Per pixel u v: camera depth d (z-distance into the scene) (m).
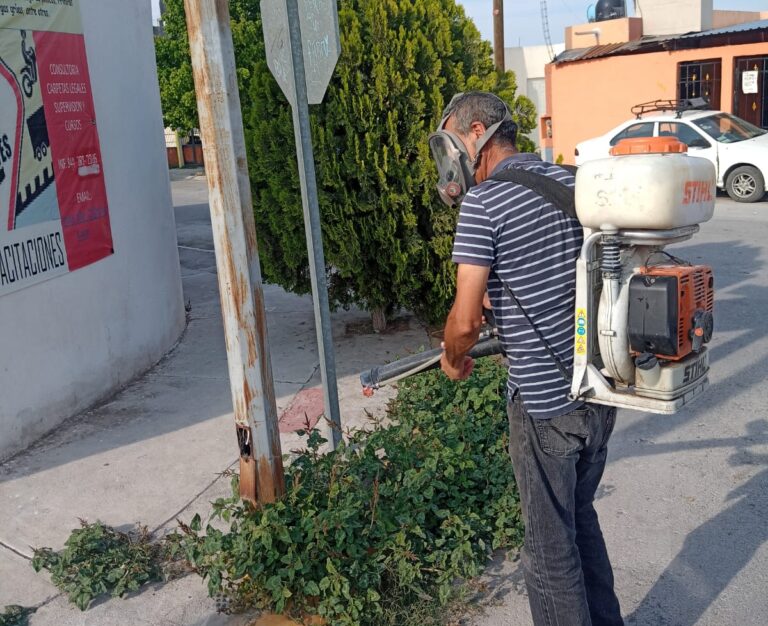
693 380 2.40
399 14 5.81
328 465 3.63
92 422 5.17
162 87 26.98
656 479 4.24
